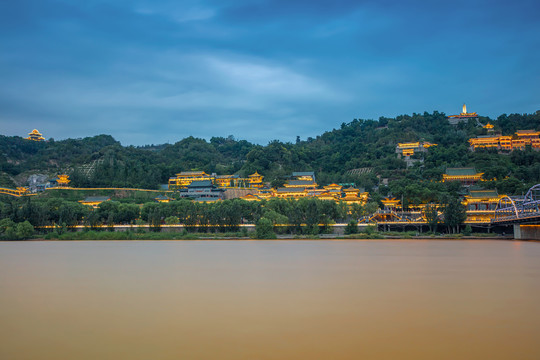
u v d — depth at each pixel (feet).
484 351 173.27
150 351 176.04
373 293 267.39
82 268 366.02
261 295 264.31
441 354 170.91
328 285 291.79
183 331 199.41
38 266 377.50
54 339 190.29
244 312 228.02
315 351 175.01
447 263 381.81
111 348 179.32
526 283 294.05
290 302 247.50
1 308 238.27
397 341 184.96
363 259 411.95
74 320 216.74
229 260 409.90
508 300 248.52
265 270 351.67
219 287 288.10
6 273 343.87
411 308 233.55
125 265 381.40
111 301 252.21
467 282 297.94
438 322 209.56
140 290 280.10
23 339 190.39
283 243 590.14
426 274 328.90
